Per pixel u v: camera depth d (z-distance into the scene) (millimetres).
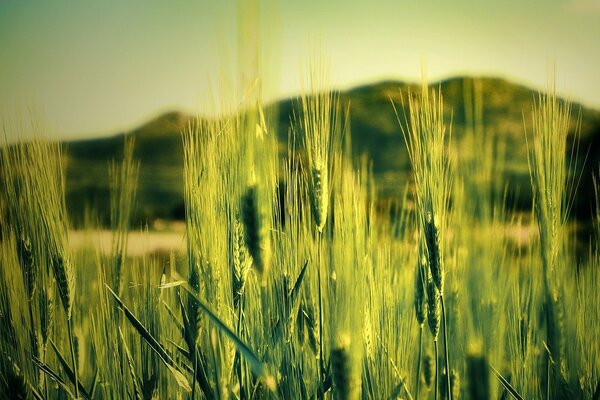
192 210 692
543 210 678
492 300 637
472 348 589
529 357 743
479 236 639
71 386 832
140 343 799
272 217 660
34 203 807
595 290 713
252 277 690
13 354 810
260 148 649
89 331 859
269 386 604
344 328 591
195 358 658
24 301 811
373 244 718
